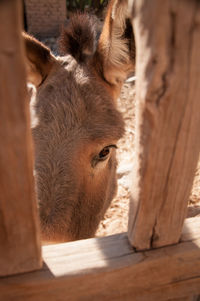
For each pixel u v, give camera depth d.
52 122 2.20
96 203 2.55
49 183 2.11
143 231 1.32
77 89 2.35
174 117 1.02
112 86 2.69
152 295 1.47
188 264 1.44
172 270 1.43
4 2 0.69
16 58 0.77
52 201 2.11
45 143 2.17
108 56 2.50
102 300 1.38
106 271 1.30
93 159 2.30
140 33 0.89
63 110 2.24
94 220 2.61
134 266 1.33
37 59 2.54
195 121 1.06
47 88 2.41
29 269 1.24
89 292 1.34
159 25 0.82
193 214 3.64
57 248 1.35
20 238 1.13
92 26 2.83
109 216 4.32
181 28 0.83
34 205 1.08
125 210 4.41
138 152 1.16
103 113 2.31
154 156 1.10
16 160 0.93
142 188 1.19
